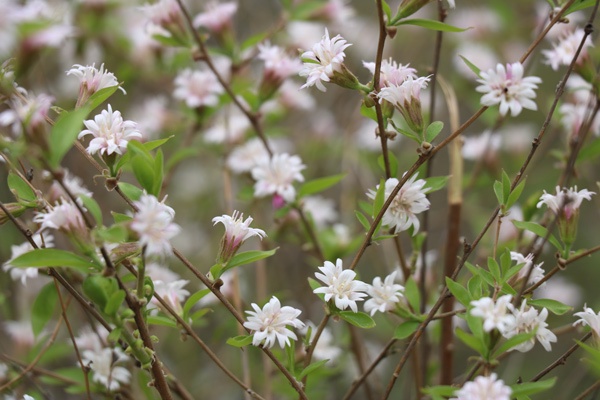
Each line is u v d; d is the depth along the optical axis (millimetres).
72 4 773
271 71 693
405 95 589
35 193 594
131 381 656
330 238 717
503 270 587
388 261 769
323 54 591
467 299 582
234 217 595
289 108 772
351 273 587
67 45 804
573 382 750
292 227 709
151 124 766
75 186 625
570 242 596
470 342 570
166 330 796
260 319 582
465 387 559
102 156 579
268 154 719
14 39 645
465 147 746
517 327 582
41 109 561
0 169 720
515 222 603
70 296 640
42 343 686
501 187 601
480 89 590
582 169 782
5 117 577
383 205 594
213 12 724
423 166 679
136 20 778
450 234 662
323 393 712
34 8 698
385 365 796
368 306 603
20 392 672
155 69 803
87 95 592
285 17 750
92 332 667
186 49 737
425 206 600
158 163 574
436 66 662
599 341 582
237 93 714
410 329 604
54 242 687
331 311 589
